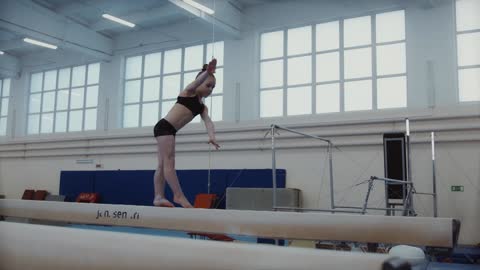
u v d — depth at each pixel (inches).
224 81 462.0
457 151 336.2
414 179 345.1
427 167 342.3
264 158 411.5
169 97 510.0
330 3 420.8
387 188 282.4
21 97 624.1
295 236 116.6
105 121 532.7
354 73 409.1
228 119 451.8
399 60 389.4
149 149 479.8
